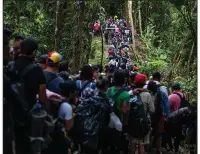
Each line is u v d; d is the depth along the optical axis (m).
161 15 26.19
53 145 5.25
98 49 21.55
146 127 6.73
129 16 27.80
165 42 23.39
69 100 5.67
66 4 12.73
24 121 4.69
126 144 6.99
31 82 4.83
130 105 6.68
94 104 5.88
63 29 12.73
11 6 13.62
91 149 5.88
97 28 22.77
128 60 19.06
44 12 13.77
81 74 6.56
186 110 7.70
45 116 4.76
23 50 4.93
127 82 7.68
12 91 4.54
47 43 13.19
